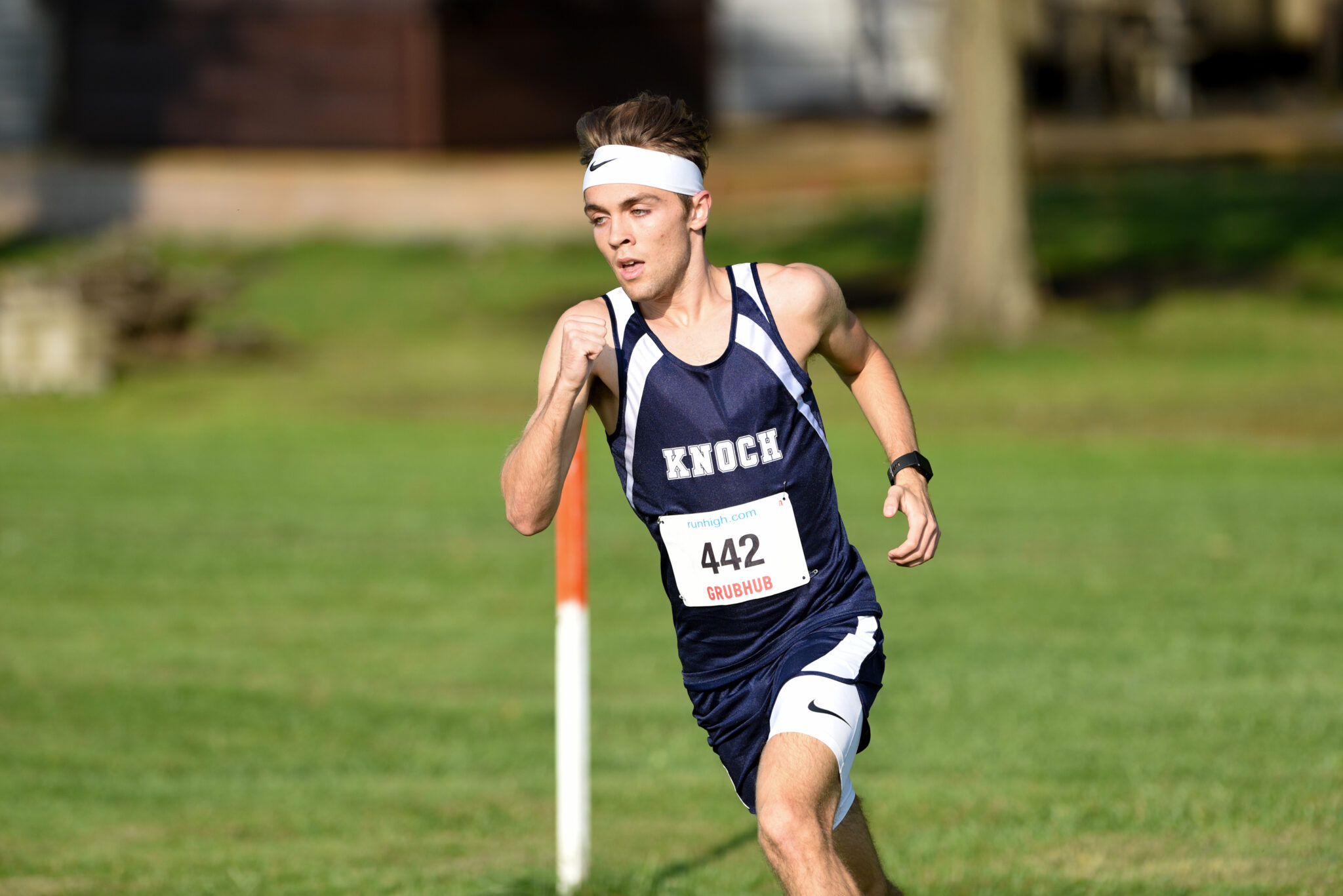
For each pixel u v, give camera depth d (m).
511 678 32.31
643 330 13.59
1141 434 57.59
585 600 19.09
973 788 23.61
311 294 89.00
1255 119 119.56
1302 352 68.50
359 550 44.28
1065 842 20.64
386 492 52.22
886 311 80.69
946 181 74.25
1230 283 80.06
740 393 13.51
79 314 72.94
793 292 13.86
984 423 60.88
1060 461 53.47
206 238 100.50
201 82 108.25
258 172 103.75
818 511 14.02
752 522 13.76
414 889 19.45
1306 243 84.88
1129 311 76.81
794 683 13.63
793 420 13.70
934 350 72.44
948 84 73.88
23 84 116.38
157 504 50.59
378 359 76.62
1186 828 20.91
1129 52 124.38
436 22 102.81
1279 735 25.16
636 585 39.91
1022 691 28.91
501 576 41.12
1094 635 32.62
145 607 38.69
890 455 14.57
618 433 13.83
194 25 107.62
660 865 20.44
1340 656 29.95
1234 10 126.69
